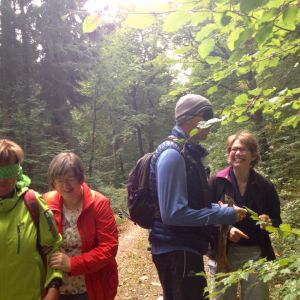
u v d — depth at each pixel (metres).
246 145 2.94
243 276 1.70
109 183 21.72
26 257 2.24
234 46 1.67
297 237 1.60
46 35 16.78
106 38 20.89
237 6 1.51
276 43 1.96
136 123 27.53
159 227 2.50
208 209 2.36
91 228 2.62
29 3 16.78
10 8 15.65
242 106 2.10
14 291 2.23
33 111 15.02
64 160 2.56
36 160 14.66
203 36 1.67
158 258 2.51
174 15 1.47
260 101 2.08
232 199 2.92
